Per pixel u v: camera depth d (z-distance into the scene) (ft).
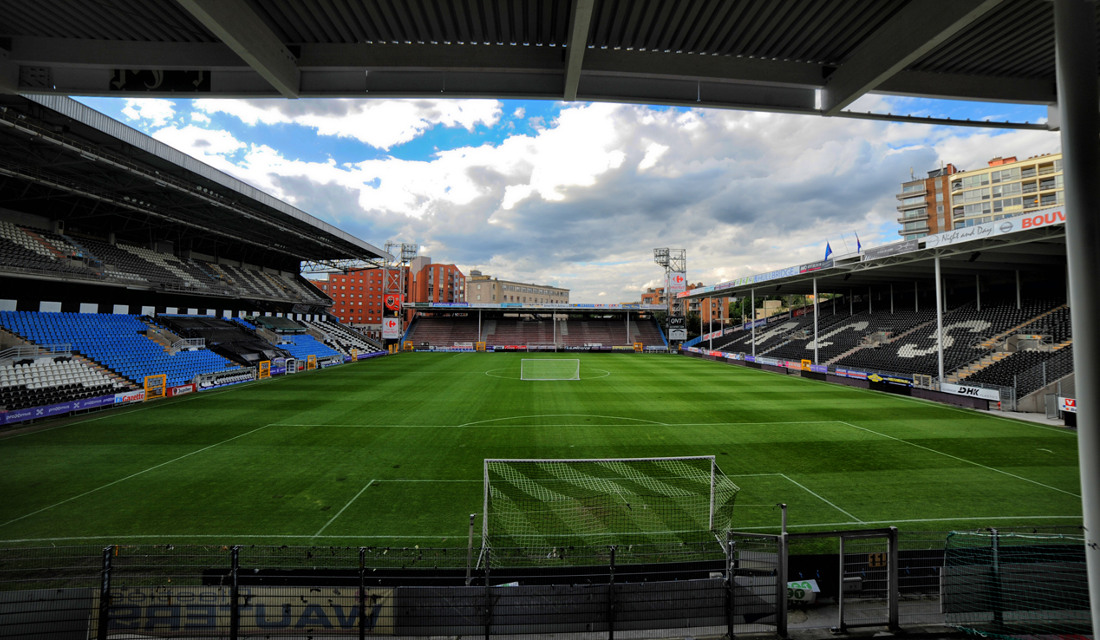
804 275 111.75
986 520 30.96
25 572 24.08
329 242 133.90
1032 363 72.90
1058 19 10.96
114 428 54.24
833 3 14.51
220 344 104.99
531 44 16.76
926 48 13.93
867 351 109.70
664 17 15.31
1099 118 10.53
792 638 17.49
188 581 22.86
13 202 83.41
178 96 17.08
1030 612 17.95
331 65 16.69
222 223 110.11
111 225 102.99
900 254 79.71
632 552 26.27
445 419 59.93
